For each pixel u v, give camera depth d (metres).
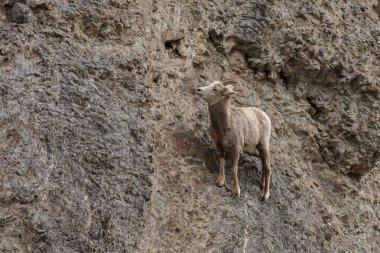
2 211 25.50
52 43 29.80
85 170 28.30
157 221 30.66
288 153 40.28
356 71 43.94
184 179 32.66
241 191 34.22
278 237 34.88
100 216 27.91
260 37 39.88
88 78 30.28
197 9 37.91
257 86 40.66
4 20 29.62
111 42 32.09
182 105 35.09
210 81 37.66
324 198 42.19
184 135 33.91
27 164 26.53
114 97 30.91
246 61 40.34
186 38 37.09
